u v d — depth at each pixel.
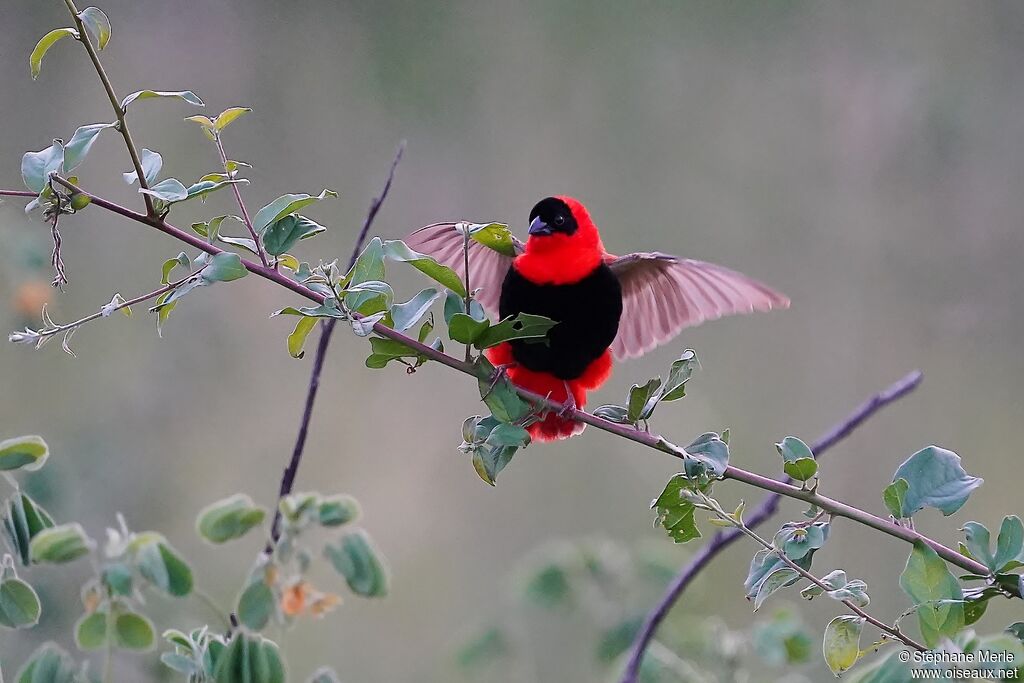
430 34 16.48
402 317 5.45
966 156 15.84
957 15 16.45
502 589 11.89
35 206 5.07
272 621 5.34
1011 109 16.02
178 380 13.03
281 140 15.75
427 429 13.75
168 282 5.45
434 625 12.61
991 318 14.97
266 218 5.29
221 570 11.70
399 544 13.20
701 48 16.59
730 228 15.81
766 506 6.70
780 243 15.66
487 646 8.90
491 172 15.98
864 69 16.41
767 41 16.64
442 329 13.76
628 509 13.47
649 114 16.33
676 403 14.32
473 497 13.59
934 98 16.02
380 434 13.71
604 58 16.58
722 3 16.72
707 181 16.06
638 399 5.58
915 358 14.74
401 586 12.87
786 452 5.27
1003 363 14.59
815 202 15.84
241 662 5.18
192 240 5.26
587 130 16.28
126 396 12.61
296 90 16.03
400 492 13.44
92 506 11.12
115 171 14.42
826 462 13.97
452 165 15.98
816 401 14.47
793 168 16.03
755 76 16.52
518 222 15.77
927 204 15.68
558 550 8.62
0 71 14.90
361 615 12.35
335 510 5.46
